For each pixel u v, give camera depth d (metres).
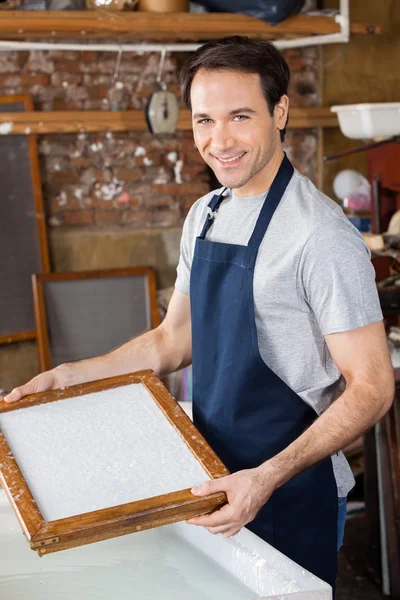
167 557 1.45
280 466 1.31
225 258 1.53
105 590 1.37
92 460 1.38
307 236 1.41
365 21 3.80
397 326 3.12
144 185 3.71
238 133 1.42
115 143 3.62
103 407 1.57
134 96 3.60
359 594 2.60
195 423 1.65
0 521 1.53
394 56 3.90
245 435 1.53
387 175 3.23
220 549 1.38
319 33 3.39
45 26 3.03
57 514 1.23
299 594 1.14
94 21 3.07
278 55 1.45
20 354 3.60
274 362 1.51
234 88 1.40
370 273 1.41
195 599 1.31
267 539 1.54
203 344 1.61
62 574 1.42
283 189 1.50
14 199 3.44
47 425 1.50
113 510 1.22
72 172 3.60
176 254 3.82
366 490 2.64
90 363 1.74
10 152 3.41
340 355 1.41
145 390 1.63
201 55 1.42
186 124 3.62
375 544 2.63
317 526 1.55
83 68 3.51
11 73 3.41
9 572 1.43
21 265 3.50
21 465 1.37
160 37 3.34
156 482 1.31
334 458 1.59
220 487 1.26
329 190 3.92
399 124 3.12
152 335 1.82
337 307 1.39
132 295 3.63
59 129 3.45
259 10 3.21
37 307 3.46
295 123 3.77
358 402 1.37
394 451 2.48
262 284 1.46
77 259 3.67
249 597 1.29
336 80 3.84
